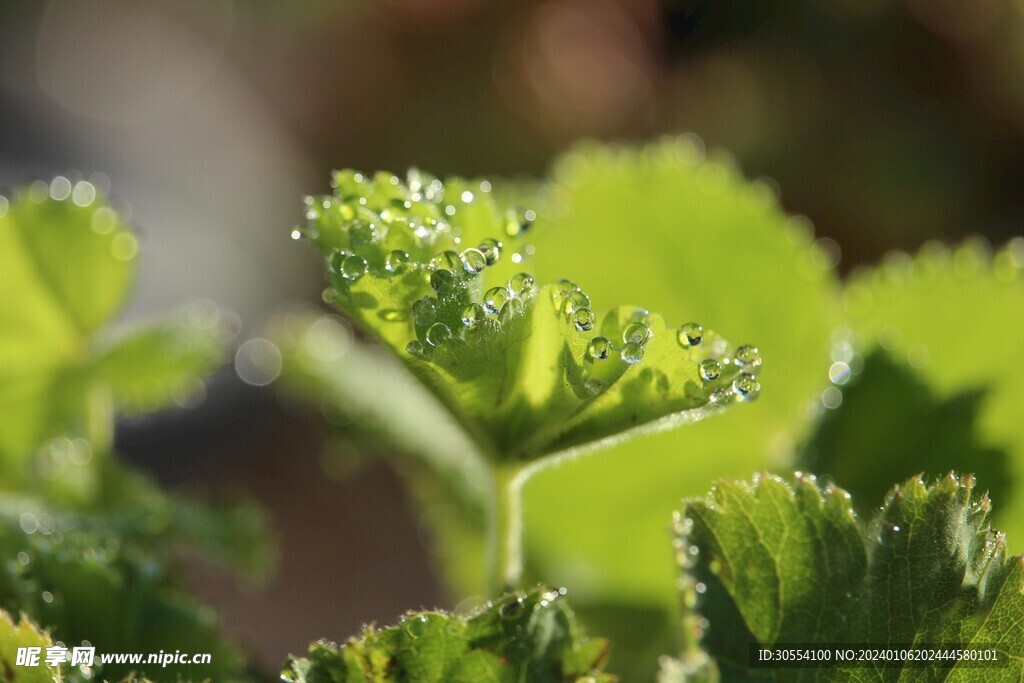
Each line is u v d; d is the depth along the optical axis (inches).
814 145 29.9
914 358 11.4
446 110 36.1
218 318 12.2
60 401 11.4
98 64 50.2
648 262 12.6
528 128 34.8
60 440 11.3
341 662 8.8
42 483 11.1
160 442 38.5
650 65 33.0
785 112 30.4
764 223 12.4
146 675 9.4
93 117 48.6
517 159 34.7
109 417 11.6
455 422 9.4
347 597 31.5
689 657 9.1
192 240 44.7
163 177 46.9
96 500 11.1
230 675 9.6
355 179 9.3
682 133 31.9
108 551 9.8
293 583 32.0
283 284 44.7
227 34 48.2
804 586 9.0
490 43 36.0
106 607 9.6
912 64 29.7
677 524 9.2
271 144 45.5
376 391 13.3
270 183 45.6
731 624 9.0
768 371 12.0
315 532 34.1
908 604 8.9
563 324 9.1
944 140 29.3
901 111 29.6
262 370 15.6
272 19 45.1
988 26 29.1
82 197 11.4
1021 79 29.0
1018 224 28.9
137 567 9.8
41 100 48.3
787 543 9.1
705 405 9.2
